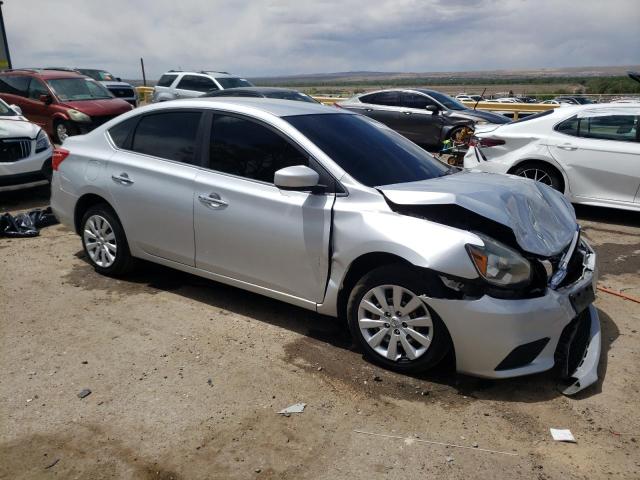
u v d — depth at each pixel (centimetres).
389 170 391
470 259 313
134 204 456
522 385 342
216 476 263
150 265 537
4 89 1348
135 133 471
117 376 346
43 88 1294
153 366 358
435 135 1345
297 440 289
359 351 381
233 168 408
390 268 338
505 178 426
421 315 335
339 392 332
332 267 364
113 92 1950
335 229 358
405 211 344
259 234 389
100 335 398
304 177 350
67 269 526
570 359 352
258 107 417
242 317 430
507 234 346
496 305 313
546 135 739
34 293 470
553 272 335
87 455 276
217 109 426
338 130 413
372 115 1427
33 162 747
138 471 266
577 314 339
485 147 785
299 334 404
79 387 333
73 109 1238
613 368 364
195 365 360
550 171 740
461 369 331
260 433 294
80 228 519
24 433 291
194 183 420
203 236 420
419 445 286
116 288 482
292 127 392
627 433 298
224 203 403
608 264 574
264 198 385
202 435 292
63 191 510
